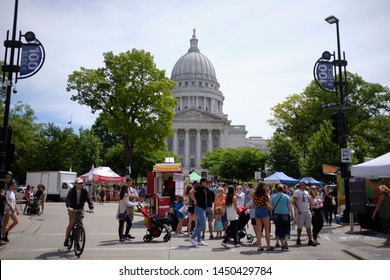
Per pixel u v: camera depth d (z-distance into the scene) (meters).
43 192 25.25
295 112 59.59
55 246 11.79
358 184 16.00
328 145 45.31
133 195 13.16
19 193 40.19
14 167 61.62
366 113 57.72
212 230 14.89
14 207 13.10
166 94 40.00
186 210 15.25
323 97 56.03
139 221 20.53
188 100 143.75
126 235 13.12
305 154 57.47
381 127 52.91
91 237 13.92
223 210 14.02
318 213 12.27
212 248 11.56
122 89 37.16
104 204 39.41
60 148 58.50
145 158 75.38
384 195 12.57
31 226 17.08
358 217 16.52
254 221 12.20
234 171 71.12
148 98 38.59
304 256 10.18
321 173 45.06
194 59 151.62
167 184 20.56
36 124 57.44
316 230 12.23
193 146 127.00
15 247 11.59
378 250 10.84
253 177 72.00
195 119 125.44
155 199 19.44
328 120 52.88
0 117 45.47
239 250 11.20
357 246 11.71
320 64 18.38
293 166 55.69
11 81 13.49
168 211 17.53
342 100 18.42
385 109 57.78
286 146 56.66
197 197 12.15
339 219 19.84
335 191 28.52
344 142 17.97
